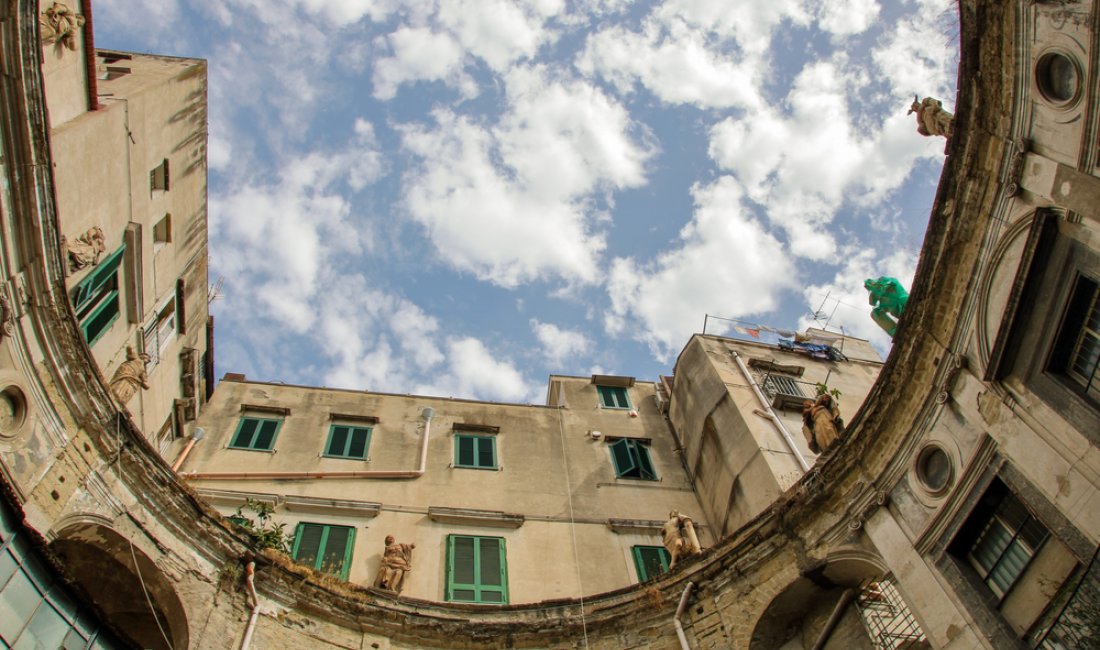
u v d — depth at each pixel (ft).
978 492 44.73
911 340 50.78
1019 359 44.06
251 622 49.49
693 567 58.85
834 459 53.98
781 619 53.93
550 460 80.28
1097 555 37.19
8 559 37.35
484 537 69.15
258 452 73.26
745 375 80.43
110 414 47.29
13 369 40.78
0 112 40.14
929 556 46.42
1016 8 43.04
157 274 67.10
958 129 47.26
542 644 57.16
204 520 51.13
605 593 59.77
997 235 45.44
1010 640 40.55
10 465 39.55
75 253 50.52
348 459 74.49
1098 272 39.81
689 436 83.05
